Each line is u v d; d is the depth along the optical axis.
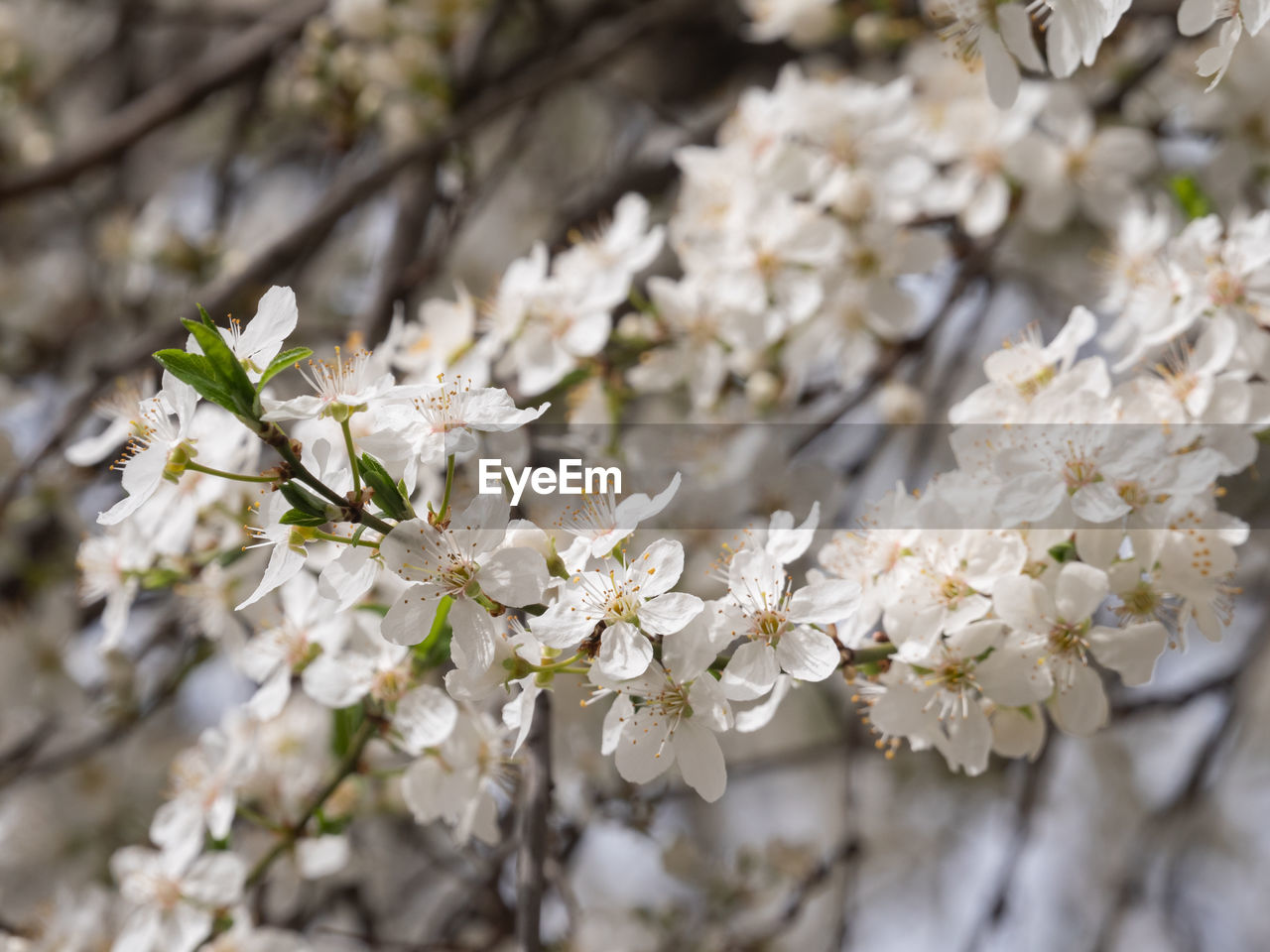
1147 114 0.51
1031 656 0.29
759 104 0.44
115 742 0.51
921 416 0.49
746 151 0.43
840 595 0.29
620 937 0.50
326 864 0.39
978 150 0.46
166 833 0.36
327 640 0.34
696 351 0.40
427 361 0.38
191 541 0.36
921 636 0.29
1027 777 0.50
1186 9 0.29
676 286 0.41
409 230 0.51
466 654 0.28
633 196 0.40
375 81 0.56
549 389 0.39
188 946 0.36
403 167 0.49
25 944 0.41
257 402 0.27
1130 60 0.52
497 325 0.38
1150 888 0.58
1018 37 0.32
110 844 0.54
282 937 0.37
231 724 0.39
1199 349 0.32
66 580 0.50
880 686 0.31
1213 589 0.30
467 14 0.58
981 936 0.48
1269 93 0.45
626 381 0.40
